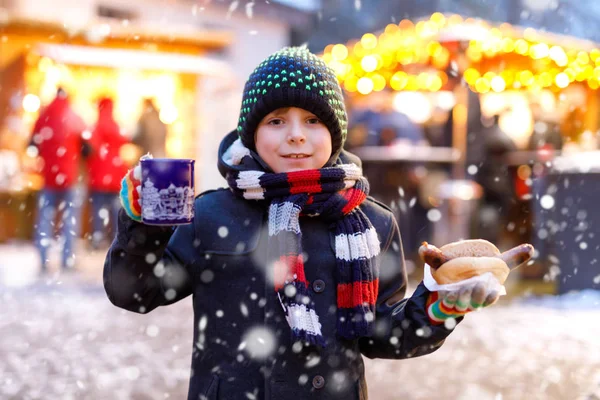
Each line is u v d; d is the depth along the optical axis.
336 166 2.14
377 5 26.95
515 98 9.13
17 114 12.48
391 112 9.44
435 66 8.80
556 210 7.79
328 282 2.09
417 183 9.14
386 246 2.22
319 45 26.33
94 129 10.16
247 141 2.20
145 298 2.04
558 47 8.43
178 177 1.83
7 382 4.33
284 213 2.05
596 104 9.11
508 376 4.57
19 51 12.47
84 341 5.45
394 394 4.21
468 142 9.08
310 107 2.11
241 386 2.05
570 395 4.19
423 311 1.99
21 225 12.96
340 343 2.07
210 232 2.12
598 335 5.79
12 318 6.30
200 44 13.41
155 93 13.12
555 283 7.73
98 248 10.93
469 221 9.04
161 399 4.03
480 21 9.16
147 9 16.69
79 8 15.66
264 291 2.07
